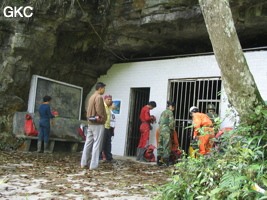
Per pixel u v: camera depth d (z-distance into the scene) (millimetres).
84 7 10031
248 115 4023
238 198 3291
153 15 9633
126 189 5039
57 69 11430
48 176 5770
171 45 11117
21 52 10086
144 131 9852
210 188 3717
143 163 9117
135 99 11648
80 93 12375
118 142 11398
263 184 3379
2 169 6098
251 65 8969
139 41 10953
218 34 3908
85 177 5906
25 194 4207
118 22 10414
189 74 10086
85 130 11672
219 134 5273
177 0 9047
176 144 9086
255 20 8688
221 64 4023
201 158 4113
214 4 3893
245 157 3625
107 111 8641
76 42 11273
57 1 9641
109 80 12164
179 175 4145
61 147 11422
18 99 10320
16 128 10070
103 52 11711
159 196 4035
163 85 10633
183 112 10227
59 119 11141
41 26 10000
